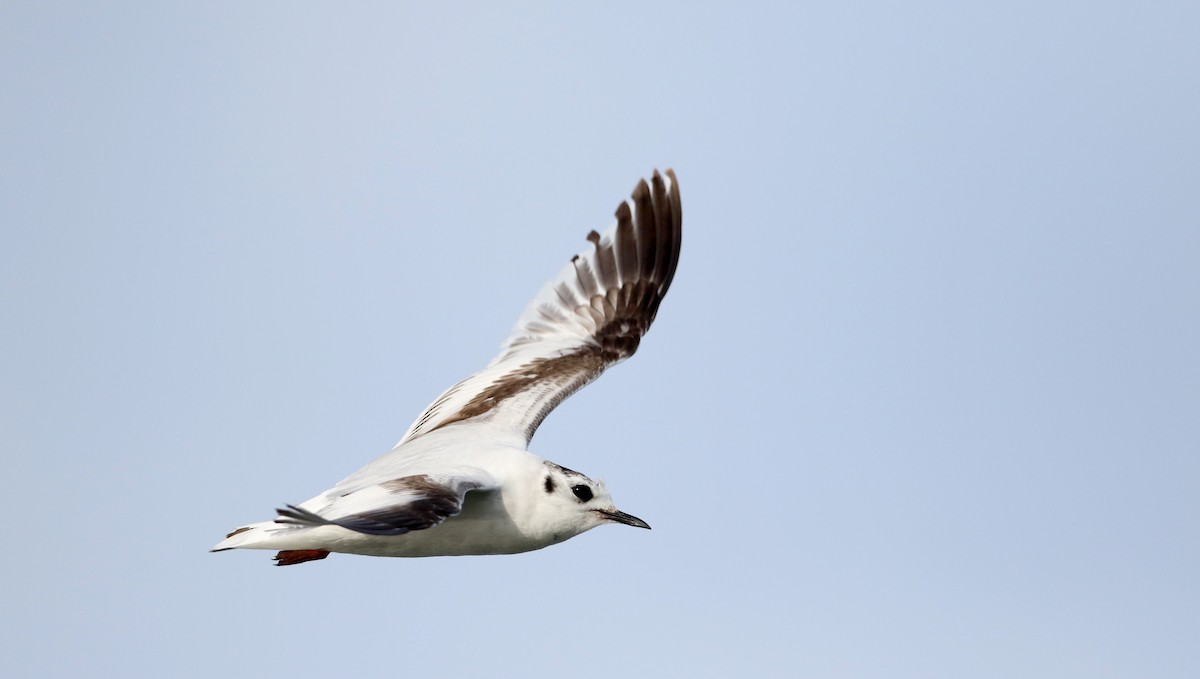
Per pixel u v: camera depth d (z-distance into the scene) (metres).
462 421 17.91
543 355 19.30
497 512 16.67
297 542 15.80
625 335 19.89
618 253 20.44
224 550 15.70
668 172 20.88
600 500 17.17
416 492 14.90
